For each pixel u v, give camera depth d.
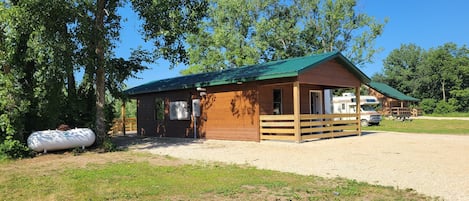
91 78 13.49
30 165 9.48
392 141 13.77
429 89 64.75
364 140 14.27
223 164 8.77
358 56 34.25
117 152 12.01
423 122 31.66
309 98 17.56
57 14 11.40
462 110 58.81
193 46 35.25
